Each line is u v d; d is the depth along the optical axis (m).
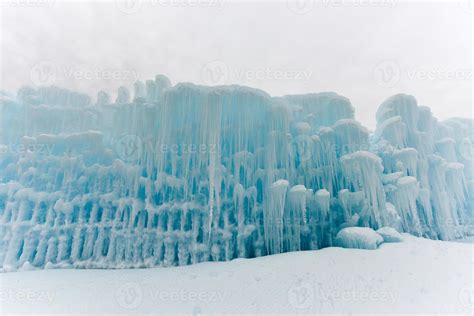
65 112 13.44
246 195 11.61
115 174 11.89
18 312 5.52
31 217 11.67
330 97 14.34
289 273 6.73
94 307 5.45
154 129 12.29
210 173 11.02
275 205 11.08
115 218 11.25
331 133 13.05
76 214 11.86
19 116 12.98
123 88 14.79
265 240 11.02
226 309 5.05
